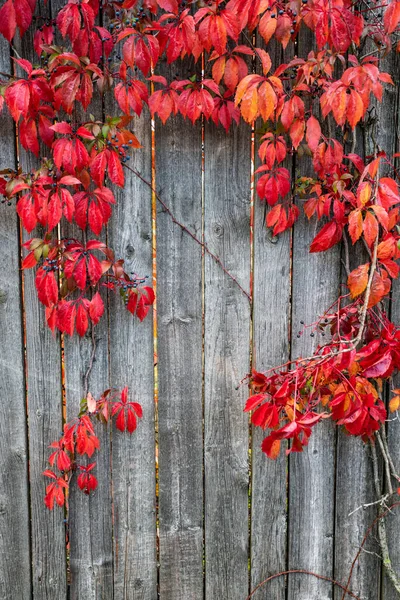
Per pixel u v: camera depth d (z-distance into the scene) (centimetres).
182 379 295
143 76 285
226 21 272
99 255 289
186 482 298
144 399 295
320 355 280
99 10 282
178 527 300
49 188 282
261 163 290
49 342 292
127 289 287
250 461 301
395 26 276
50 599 299
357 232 278
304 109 286
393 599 306
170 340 294
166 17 274
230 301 294
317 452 301
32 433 294
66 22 273
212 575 302
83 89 274
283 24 276
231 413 297
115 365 294
